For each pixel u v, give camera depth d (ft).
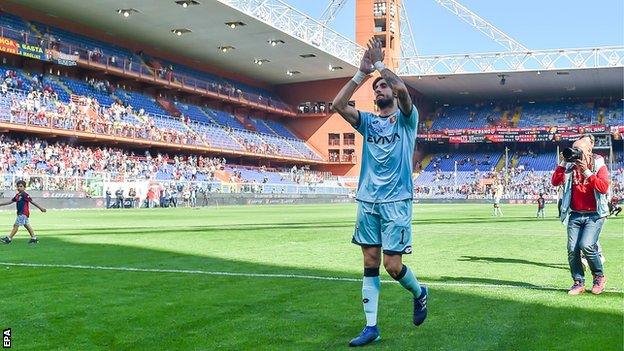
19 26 161.99
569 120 260.01
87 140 167.73
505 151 261.03
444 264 34.68
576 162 24.27
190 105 221.05
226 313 20.47
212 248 43.65
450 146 278.26
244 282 27.17
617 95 263.70
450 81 245.45
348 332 17.97
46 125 150.41
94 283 26.63
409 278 17.76
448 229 67.87
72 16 175.42
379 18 253.03
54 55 161.58
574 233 24.61
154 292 24.40
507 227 71.82
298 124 267.18
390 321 19.42
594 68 217.56
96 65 177.47
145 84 204.33
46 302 22.15
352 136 257.55
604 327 18.53
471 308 21.44
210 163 202.80
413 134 17.53
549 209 149.79
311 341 16.96
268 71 245.45
